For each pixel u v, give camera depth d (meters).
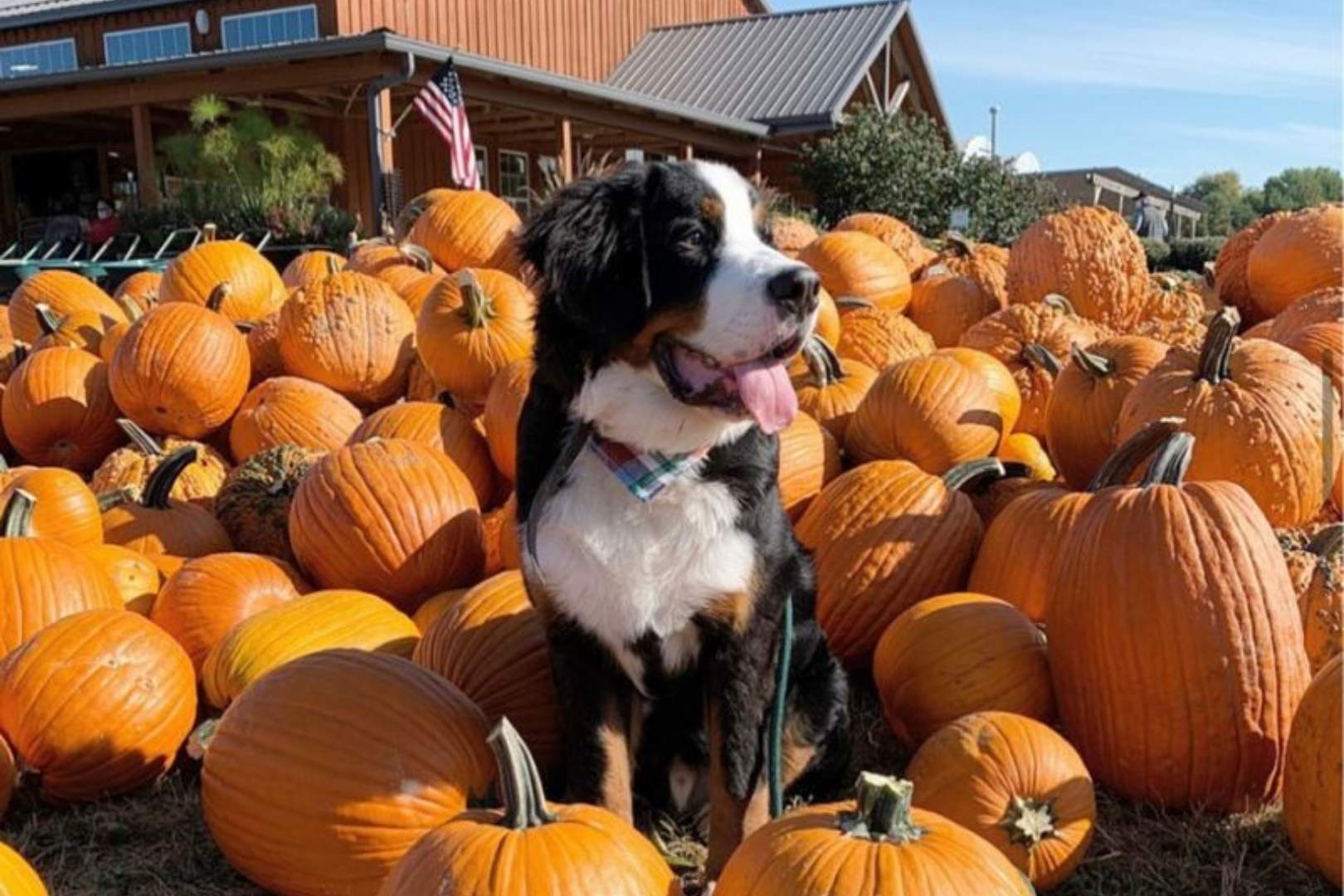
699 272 1.31
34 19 10.55
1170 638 1.39
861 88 11.48
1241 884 1.32
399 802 1.28
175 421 2.55
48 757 1.50
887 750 1.71
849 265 3.02
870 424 2.19
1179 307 3.10
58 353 2.76
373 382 2.67
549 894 1.04
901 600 1.83
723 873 1.12
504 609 1.62
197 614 1.79
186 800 1.57
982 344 2.62
